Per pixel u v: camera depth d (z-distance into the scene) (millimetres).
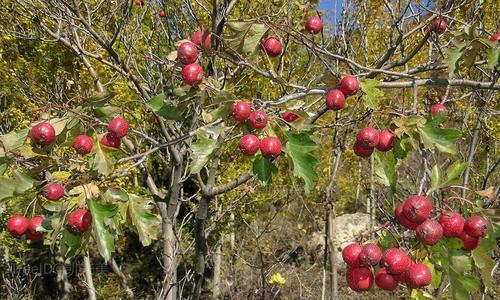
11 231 2596
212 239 10891
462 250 2176
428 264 2180
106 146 2486
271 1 4586
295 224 10250
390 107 2656
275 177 8078
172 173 5086
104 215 2359
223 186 4500
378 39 6062
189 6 4594
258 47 2836
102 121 2738
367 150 2561
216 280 11133
